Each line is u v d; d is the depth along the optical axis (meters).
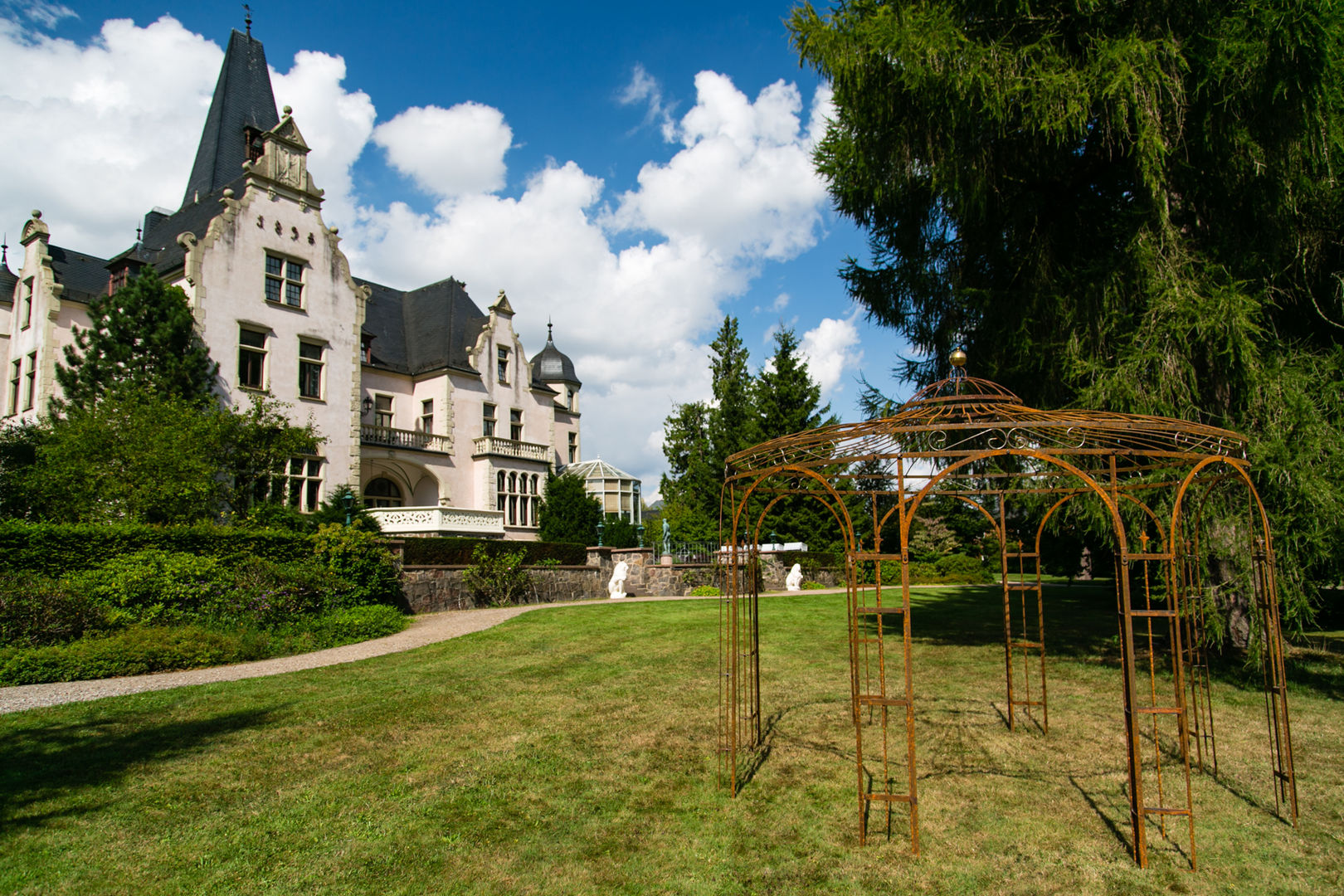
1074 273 9.09
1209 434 4.61
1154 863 3.88
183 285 21.06
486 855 4.00
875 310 11.55
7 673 8.16
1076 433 4.80
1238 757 5.60
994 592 21.20
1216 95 7.85
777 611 15.64
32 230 21.70
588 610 16.02
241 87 27.88
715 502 33.66
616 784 5.05
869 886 3.64
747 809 4.61
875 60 8.91
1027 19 8.72
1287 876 3.74
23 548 10.63
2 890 3.61
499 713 6.91
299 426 20.80
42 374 20.36
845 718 6.77
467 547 19.41
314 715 6.83
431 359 30.12
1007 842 4.13
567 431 41.03
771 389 30.45
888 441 4.81
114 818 4.48
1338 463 7.45
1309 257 8.75
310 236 23.98
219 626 10.92
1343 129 7.76
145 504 13.79
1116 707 7.14
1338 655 9.59
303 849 4.08
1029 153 9.38
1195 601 7.23
